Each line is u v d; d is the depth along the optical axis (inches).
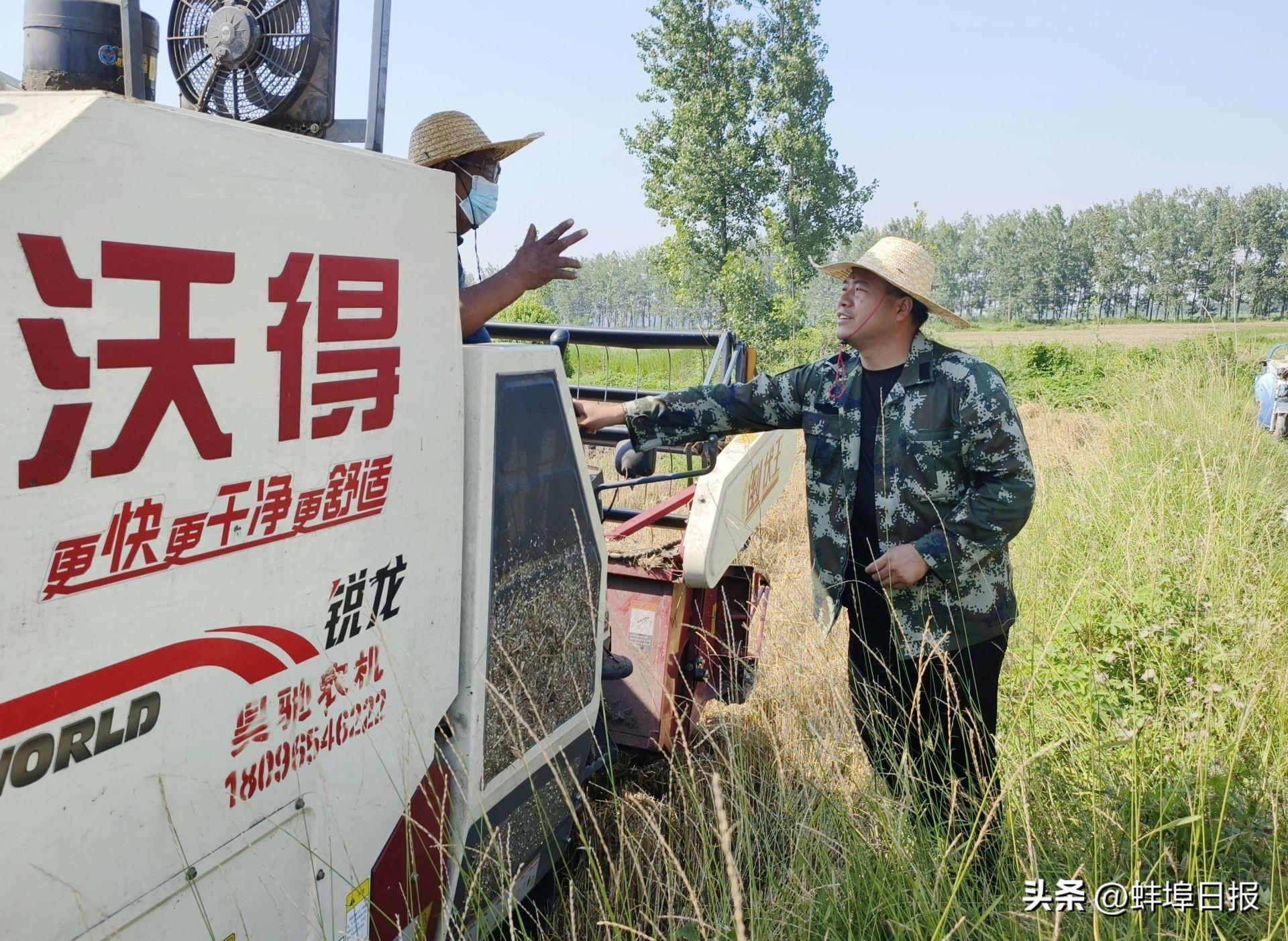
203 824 71.9
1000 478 125.6
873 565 128.4
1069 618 192.4
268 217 72.4
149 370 64.4
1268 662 156.7
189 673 69.4
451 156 122.6
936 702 131.8
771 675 190.7
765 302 1343.5
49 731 60.4
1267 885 110.4
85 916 63.7
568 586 116.3
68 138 58.4
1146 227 5187.0
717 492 154.2
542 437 108.4
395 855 93.5
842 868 116.7
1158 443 343.9
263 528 74.2
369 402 83.5
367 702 86.7
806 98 1663.4
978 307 6668.3
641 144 1670.8
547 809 117.9
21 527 57.7
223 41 101.2
